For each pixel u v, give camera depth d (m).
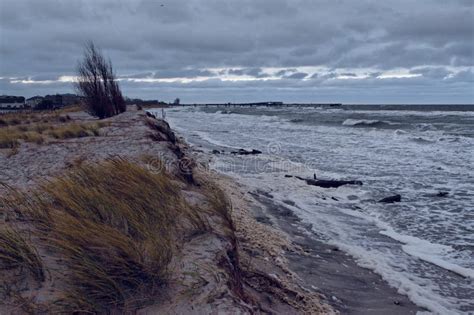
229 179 13.59
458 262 7.31
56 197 5.55
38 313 3.32
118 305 3.55
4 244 4.00
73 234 4.12
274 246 7.22
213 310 3.54
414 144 24.89
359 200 11.89
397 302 5.67
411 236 8.73
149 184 6.42
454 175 15.26
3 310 3.34
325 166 17.55
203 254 4.54
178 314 3.47
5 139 14.45
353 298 5.72
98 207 5.03
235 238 5.84
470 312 5.51
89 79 28.98
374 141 26.98
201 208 6.09
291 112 84.38
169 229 5.02
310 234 8.53
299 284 5.88
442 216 10.23
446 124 37.78
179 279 3.94
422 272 6.84
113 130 17.48
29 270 3.88
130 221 4.80
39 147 13.18
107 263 3.87
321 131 36.00
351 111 80.25
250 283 5.16
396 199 11.76
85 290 3.57
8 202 5.64
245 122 54.94
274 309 4.72
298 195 12.24
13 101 95.06
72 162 9.89
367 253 7.50
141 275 3.85
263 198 11.57
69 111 48.34
